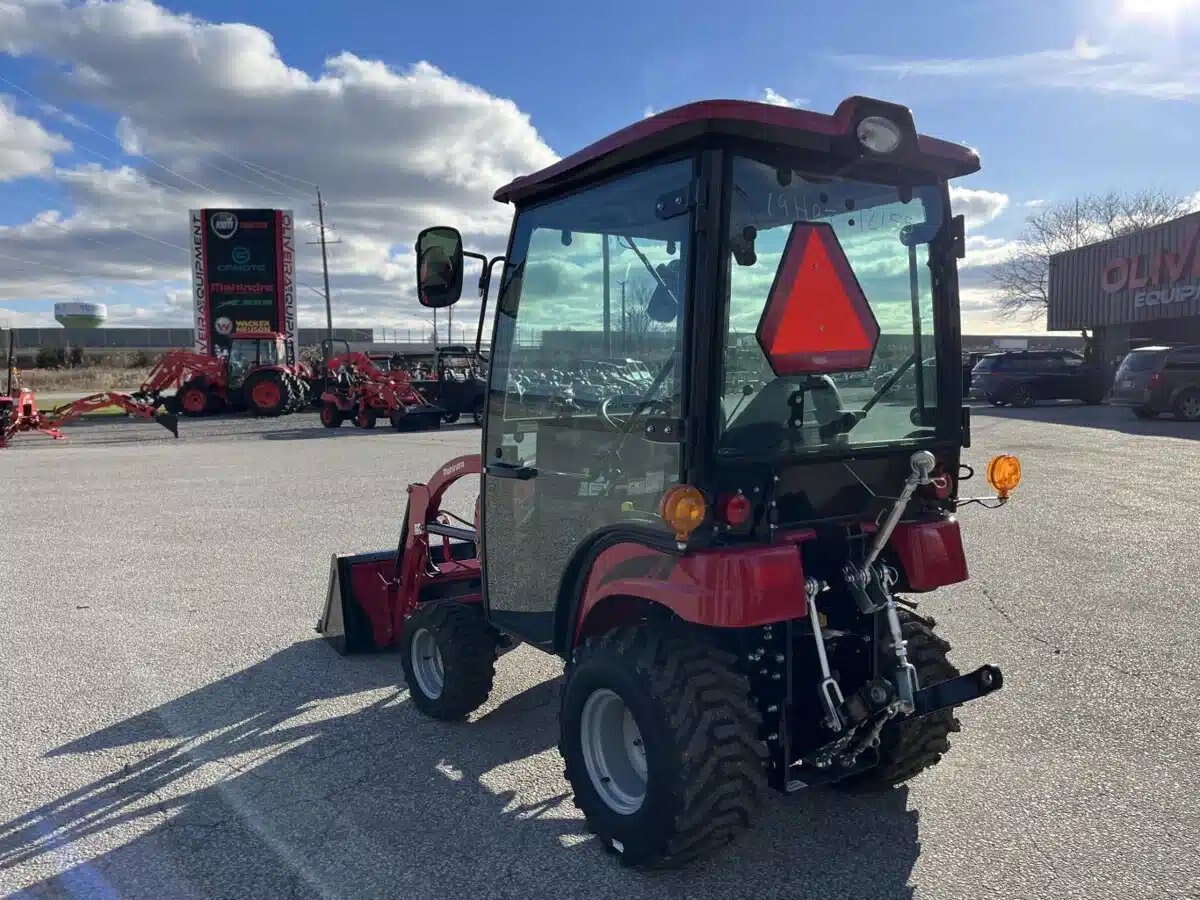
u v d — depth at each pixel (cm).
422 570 551
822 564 345
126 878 337
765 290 319
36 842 363
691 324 308
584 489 367
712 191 305
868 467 345
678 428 312
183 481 1333
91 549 880
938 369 366
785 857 343
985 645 566
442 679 469
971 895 318
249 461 1578
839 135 312
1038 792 389
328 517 1026
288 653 584
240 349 2842
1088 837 353
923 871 333
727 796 302
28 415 1980
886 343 351
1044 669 526
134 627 636
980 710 472
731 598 295
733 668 329
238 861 347
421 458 1588
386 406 2277
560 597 377
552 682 529
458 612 463
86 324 8750
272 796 398
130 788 407
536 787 403
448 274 415
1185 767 409
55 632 627
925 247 359
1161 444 1611
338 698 509
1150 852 342
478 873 336
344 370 2422
